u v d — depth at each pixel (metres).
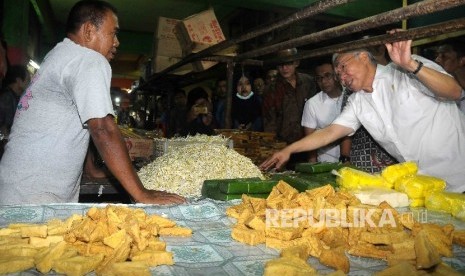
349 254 1.25
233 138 3.92
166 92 8.21
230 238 1.38
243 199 1.75
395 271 1.03
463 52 3.13
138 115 9.93
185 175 2.23
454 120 2.48
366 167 2.98
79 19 2.04
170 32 6.05
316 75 3.60
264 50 3.32
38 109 1.95
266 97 4.70
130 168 1.80
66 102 1.95
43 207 1.64
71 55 1.92
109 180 2.74
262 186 1.90
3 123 3.91
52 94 1.94
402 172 1.91
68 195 2.07
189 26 4.82
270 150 3.92
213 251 1.26
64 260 1.07
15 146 1.98
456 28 1.85
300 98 4.49
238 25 8.25
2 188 1.98
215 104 6.71
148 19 8.81
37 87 1.96
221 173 2.28
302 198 1.54
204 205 1.78
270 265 1.05
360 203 1.58
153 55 6.31
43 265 1.05
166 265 1.14
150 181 2.25
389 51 2.18
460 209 1.60
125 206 1.71
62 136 1.96
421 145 2.52
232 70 4.22
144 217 1.42
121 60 15.52
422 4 1.68
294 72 4.50
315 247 1.24
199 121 5.75
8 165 1.98
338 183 1.99
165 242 1.33
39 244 1.21
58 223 1.36
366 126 2.72
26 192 1.94
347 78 2.59
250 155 3.87
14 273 1.05
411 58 2.14
